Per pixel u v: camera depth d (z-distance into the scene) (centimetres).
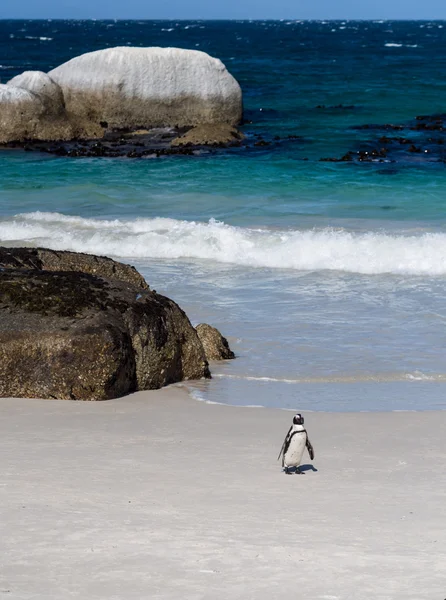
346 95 8812
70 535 1084
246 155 5584
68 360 1900
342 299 2839
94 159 5466
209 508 1219
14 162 5341
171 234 3534
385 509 1234
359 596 917
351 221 3841
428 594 923
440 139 6188
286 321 2598
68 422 1709
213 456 1502
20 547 1040
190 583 945
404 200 4250
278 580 958
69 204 4222
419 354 2302
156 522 1146
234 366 2220
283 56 16675
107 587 931
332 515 1202
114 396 1934
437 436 1662
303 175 4878
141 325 2020
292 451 1395
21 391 1909
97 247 3512
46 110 6131
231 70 12062
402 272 3169
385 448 1583
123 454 1496
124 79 6431
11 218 3853
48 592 914
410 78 10875
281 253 3334
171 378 2089
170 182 4700
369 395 1991
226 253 3391
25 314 1959
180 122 6575
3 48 19188
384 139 6116
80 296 2016
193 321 2592
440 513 1217
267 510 1218
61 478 1339
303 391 2022
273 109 7775
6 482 1305
